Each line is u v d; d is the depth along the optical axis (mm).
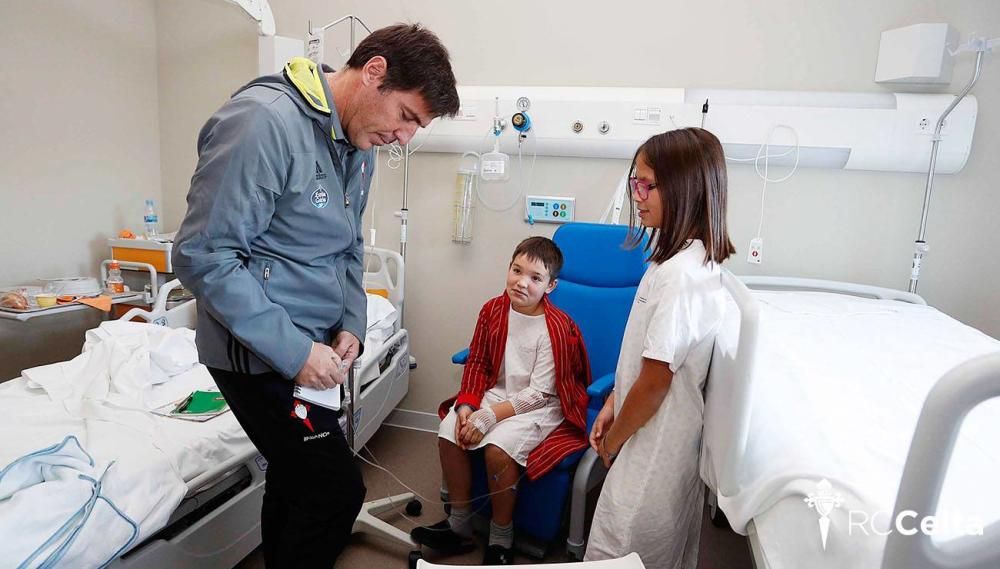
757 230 2156
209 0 2594
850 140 1959
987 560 488
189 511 1247
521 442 1587
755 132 2020
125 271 2424
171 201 2818
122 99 2588
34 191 2264
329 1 2438
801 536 690
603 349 1911
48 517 882
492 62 2303
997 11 1893
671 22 2131
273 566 1239
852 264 2104
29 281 2268
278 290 1020
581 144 2168
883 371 1087
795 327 1457
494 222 2373
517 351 1779
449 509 1786
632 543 1114
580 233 1970
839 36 2010
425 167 2404
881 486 638
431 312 2504
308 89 968
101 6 2453
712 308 1065
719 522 1928
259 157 894
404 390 2371
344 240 1093
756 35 2070
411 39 978
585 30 2207
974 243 1999
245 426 1111
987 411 833
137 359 1526
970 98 1906
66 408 1328
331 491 1124
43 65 2260
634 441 1138
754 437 884
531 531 1630
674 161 1081
